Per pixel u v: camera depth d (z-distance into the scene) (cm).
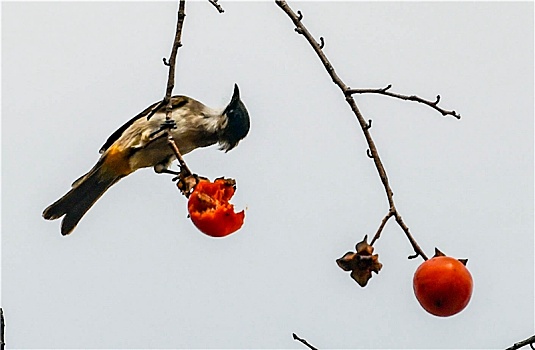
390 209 914
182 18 1008
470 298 920
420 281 923
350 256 909
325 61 952
